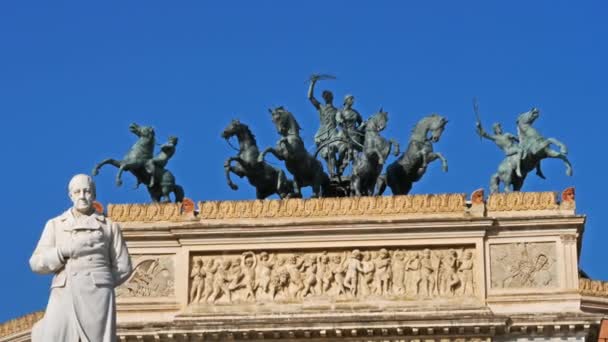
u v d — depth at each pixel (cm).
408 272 9038
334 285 9038
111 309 2258
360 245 9069
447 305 8950
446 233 9056
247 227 9075
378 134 9700
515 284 9006
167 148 9775
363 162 9575
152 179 9650
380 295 9006
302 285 9038
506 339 8912
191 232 9081
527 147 9575
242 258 9106
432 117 9750
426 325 8850
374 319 8888
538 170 9638
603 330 10125
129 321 8975
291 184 9800
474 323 8825
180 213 9162
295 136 9706
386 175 9775
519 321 8856
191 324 8906
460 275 9025
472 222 9025
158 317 9012
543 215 9050
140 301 9038
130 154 9669
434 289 9012
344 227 9050
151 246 9125
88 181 2319
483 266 9006
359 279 9031
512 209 9088
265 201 9169
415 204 9125
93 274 2253
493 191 9612
